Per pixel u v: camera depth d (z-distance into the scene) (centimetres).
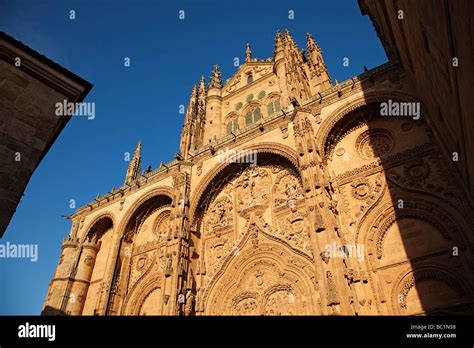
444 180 2412
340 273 2261
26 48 1310
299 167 2981
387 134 2889
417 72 2145
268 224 3188
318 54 4434
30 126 1252
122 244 4162
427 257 2283
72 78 1405
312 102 3316
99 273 4291
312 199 2675
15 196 1120
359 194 2764
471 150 1294
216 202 3762
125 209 4347
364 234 2577
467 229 2186
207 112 5141
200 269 3366
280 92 4528
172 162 4231
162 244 3953
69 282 4153
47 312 3906
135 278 3959
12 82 1270
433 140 2506
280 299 2841
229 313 3019
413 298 2234
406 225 2475
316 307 2609
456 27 897
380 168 2752
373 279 2391
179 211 3556
